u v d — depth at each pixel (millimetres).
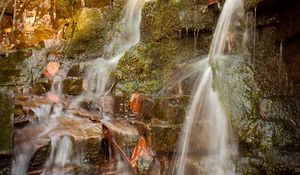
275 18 4594
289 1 4262
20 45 7738
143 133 4434
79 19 7215
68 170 3947
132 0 6961
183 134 4156
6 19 8398
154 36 5652
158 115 4551
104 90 5750
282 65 4500
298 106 4133
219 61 4602
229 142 4000
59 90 5812
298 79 4273
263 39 4711
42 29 8102
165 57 5430
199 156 4086
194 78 4832
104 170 4152
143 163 4133
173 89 4973
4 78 6395
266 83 4352
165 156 4168
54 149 4012
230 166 3771
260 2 4383
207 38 5266
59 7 8492
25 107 4676
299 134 3898
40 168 3895
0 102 3652
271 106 4109
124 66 5574
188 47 5324
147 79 5379
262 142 3809
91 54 6902
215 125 4184
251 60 4609
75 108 5203
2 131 3652
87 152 4117
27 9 8477
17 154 3855
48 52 6973
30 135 4125
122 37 6812
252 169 3660
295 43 4340
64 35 7941
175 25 5371
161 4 5664
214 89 4410
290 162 3578
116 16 7188
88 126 4473
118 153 4324
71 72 6297
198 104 4473
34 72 6512
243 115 4078
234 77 4414
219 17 5156
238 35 4836
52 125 4480
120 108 5191
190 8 5383
